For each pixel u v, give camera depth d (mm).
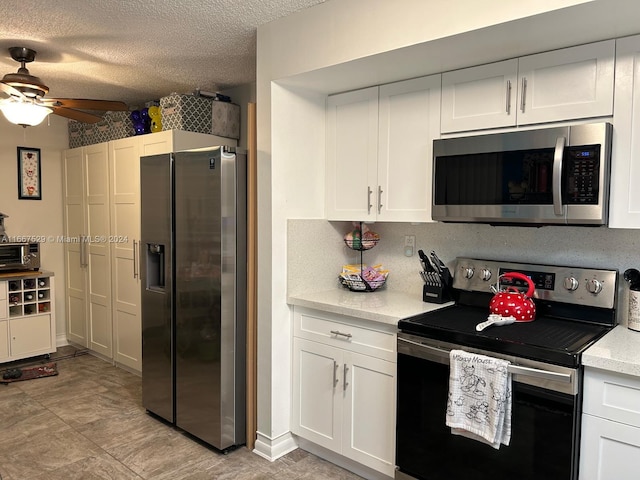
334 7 2133
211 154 2514
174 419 2865
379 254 2916
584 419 1637
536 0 1569
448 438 1930
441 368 1938
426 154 2291
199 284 2627
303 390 2584
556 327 1958
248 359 2646
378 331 2215
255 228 2609
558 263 2207
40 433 2809
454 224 2564
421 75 2275
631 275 1933
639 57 1691
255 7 2217
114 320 4027
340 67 2166
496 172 1989
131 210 3758
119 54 2867
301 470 2449
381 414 2221
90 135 4324
